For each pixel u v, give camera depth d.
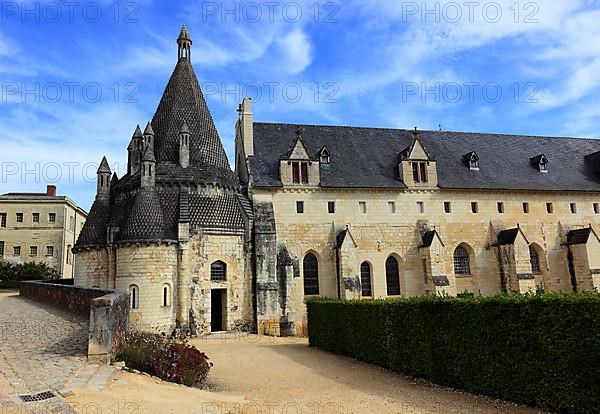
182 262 34.72
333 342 26.67
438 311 17.42
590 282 45.97
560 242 49.22
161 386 13.84
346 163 47.44
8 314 28.70
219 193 38.84
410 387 16.98
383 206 45.78
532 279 44.38
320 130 50.94
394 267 45.56
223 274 37.03
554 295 12.94
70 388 11.56
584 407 11.61
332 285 43.00
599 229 50.44
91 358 14.69
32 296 44.25
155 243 33.81
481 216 47.88
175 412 11.19
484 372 14.93
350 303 24.98
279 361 23.58
